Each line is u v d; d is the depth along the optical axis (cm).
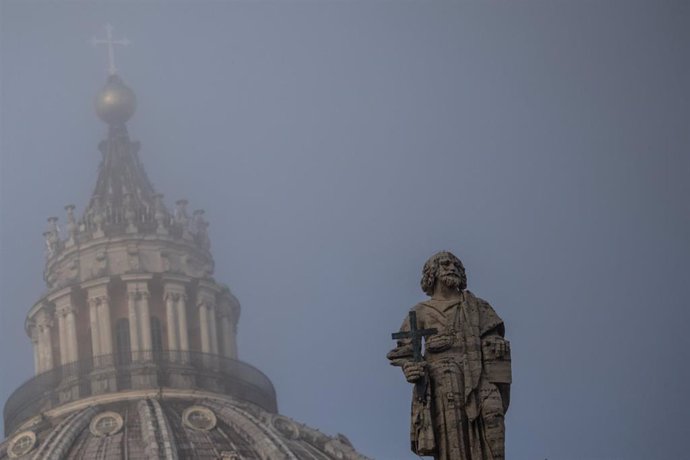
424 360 3556
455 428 3512
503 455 3506
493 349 3562
